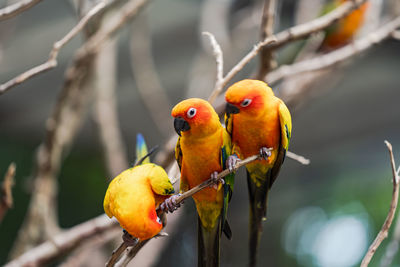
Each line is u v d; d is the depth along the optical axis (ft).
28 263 27.66
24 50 53.42
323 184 67.31
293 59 47.03
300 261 70.18
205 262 18.74
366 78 50.31
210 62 41.19
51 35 51.93
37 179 32.37
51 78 56.75
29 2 17.35
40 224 32.07
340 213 68.90
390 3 38.86
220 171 18.25
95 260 37.70
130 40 48.39
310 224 70.85
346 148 61.36
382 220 64.64
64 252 28.17
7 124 65.05
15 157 68.59
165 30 49.75
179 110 17.39
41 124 65.67
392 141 60.39
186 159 18.19
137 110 58.44
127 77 53.06
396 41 45.88
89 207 68.33
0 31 36.37
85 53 28.19
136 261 32.86
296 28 23.66
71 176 68.44
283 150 20.15
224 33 41.04
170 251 64.03
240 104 19.16
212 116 17.66
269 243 71.67
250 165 20.75
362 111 55.31
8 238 64.08
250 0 44.88
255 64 47.47
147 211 14.30
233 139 20.30
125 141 62.90
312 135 59.57
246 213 64.44
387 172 64.64
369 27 39.06
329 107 54.70
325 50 40.98
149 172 14.89
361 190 66.74
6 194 21.45
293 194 69.51
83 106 34.01
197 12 48.14
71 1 30.04
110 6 28.81
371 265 62.03
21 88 58.23
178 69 53.16
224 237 63.98
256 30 42.88
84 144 65.67
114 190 14.37
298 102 36.52
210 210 18.78
